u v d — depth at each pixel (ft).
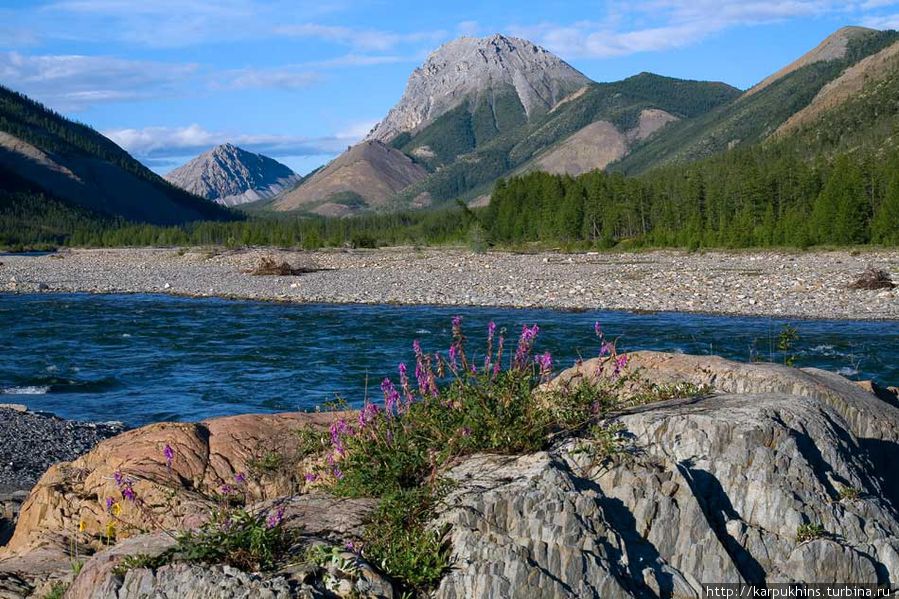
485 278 174.50
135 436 26.91
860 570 19.19
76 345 97.86
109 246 547.90
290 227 577.84
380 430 22.54
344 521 20.03
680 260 215.92
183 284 183.83
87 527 24.73
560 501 18.49
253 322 116.98
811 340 89.71
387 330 105.50
